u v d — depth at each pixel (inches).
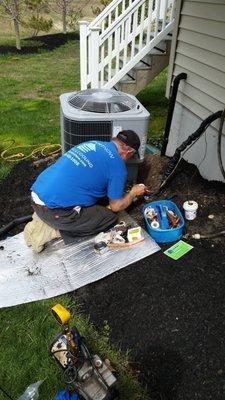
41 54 456.1
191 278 101.6
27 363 83.4
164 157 171.2
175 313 92.3
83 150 109.1
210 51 141.3
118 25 218.2
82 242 118.6
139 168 163.3
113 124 129.3
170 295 97.2
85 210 114.3
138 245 115.0
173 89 164.6
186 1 157.5
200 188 142.6
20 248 118.3
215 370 78.9
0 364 83.2
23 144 201.9
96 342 87.7
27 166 171.9
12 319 94.6
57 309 67.5
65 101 140.4
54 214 109.8
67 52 468.8
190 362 81.1
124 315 94.3
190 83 160.6
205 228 121.3
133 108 134.3
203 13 144.1
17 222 129.8
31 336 89.8
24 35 585.9
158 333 88.3
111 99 135.3
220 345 83.8
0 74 361.7
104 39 220.4
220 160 134.3
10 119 241.6
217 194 137.3
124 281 103.5
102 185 111.6
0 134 217.0
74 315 95.5
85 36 215.8
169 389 77.4
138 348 86.1
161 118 246.1
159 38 228.1
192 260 108.0
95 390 67.8
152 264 107.8
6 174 167.3
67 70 377.7
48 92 304.0
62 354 72.4
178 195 139.7
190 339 85.8
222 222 123.1
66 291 102.7
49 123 234.7
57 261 112.6
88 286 104.6
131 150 109.0
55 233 114.2
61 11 614.2
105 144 109.9
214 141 144.3
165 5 221.5
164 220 121.9
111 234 118.4
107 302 98.7
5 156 186.9
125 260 110.3
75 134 131.3
